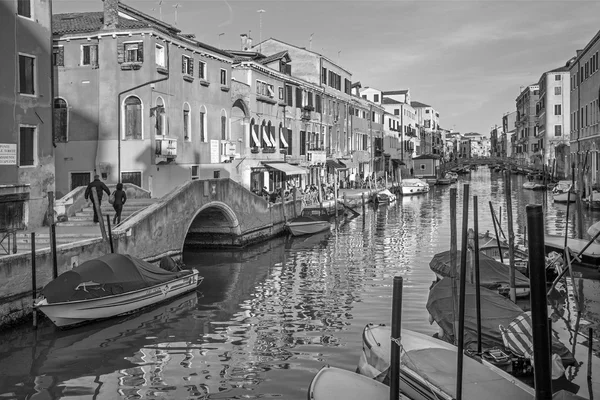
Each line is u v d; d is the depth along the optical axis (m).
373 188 56.09
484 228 34.00
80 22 29.09
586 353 12.71
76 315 14.56
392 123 81.62
